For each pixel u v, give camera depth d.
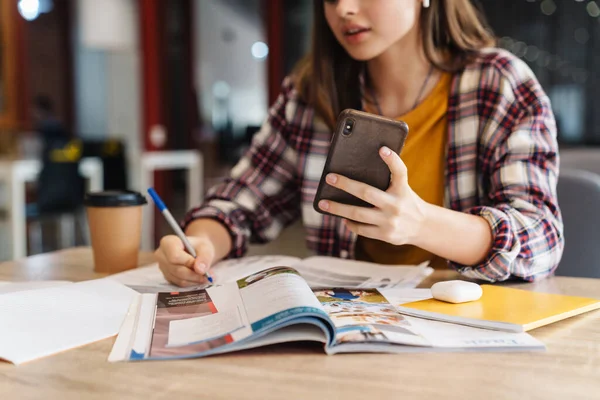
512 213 1.04
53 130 5.57
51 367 0.61
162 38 6.13
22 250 3.54
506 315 0.74
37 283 0.96
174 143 6.34
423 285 0.98
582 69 5.24
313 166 1.35
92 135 6.26
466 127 1.24
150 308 0.78
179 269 0.94
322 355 0.63
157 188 6.19
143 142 5.97
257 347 0.66
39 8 6.09
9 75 5.75
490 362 0.62
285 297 0.69
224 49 6.58
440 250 0.97
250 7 6.46
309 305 0.65
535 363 0.61
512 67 1.24
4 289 0.92
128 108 6.06
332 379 0.57
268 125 1.43
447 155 1.26
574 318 0.78
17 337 0.68
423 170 1.27
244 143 6.59
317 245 1.35
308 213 1.35
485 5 5.46
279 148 1.39
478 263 1.00
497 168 1.16
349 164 0.87
